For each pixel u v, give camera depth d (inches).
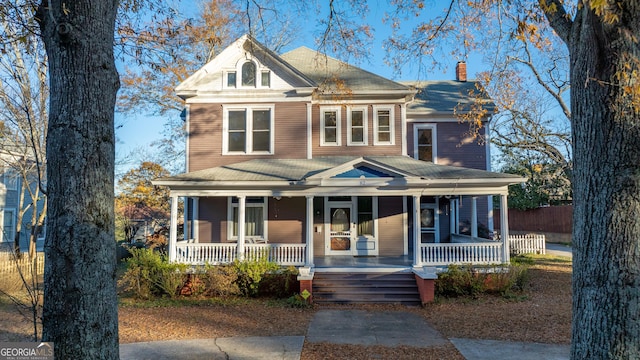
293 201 638.5
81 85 156.1
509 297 470.9
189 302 467.5
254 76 657.0
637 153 154.6
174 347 298.0
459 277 480.1
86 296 148.0
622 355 150.2
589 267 162.1
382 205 652.1
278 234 633.0
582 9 172.4
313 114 666.8
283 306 449.7
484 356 278.5
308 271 475.2
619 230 154.9
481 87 611.2
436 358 275.1
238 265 493.0
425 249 522.6
